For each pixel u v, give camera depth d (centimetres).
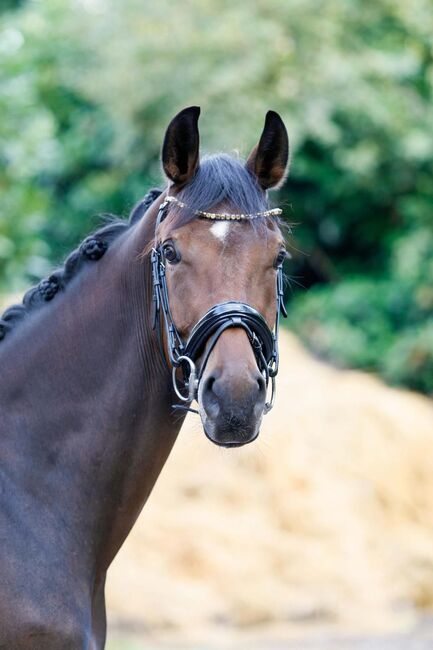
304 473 1454
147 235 406
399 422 1600
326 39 1959
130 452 402
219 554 1296
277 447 1479
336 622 1234
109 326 404
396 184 1983
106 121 2022
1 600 363
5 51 1194
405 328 1858
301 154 1989
